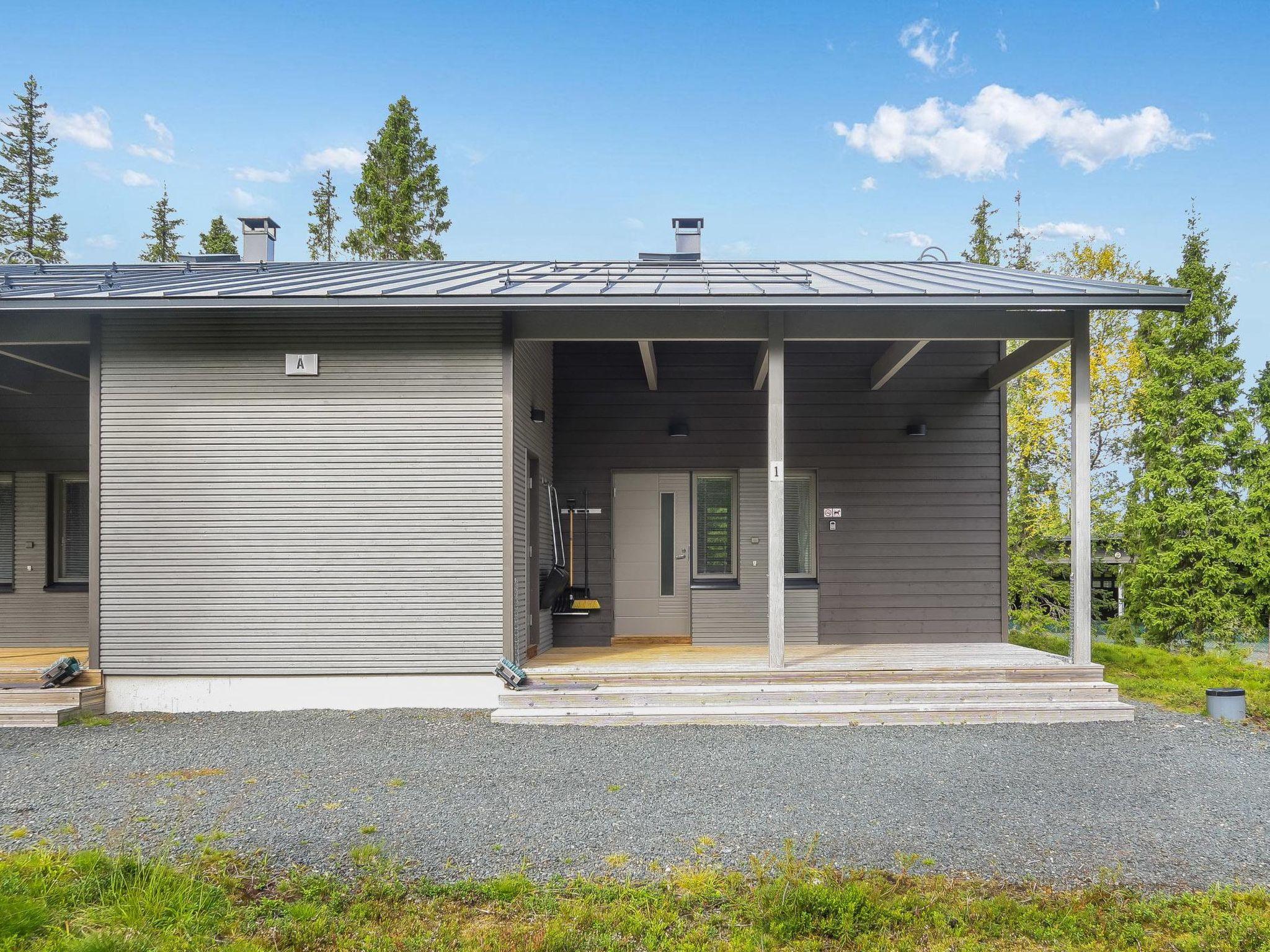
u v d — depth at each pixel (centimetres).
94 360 764
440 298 714
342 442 766
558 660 862
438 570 762
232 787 530
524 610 813
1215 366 1658
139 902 357
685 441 1023
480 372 766
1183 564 1695
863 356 1023
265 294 712
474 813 485
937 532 1019
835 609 1011
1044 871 412
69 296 713
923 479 1020
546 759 599
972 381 1027
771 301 713
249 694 759
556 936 334
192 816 475
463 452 765
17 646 963
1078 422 762
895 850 434
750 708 717
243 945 329
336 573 762
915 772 571
